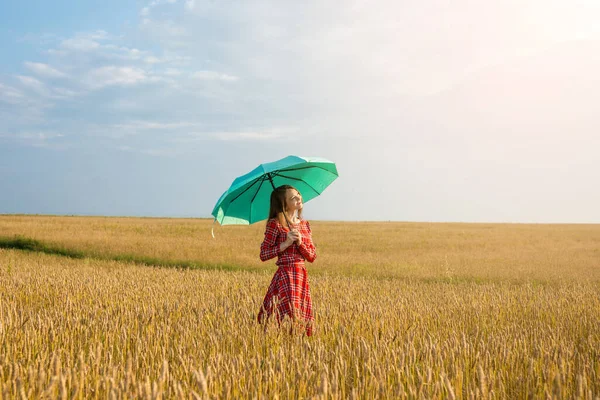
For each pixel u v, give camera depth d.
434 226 54.09
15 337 4.34
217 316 5.52
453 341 4.15
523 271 16.91
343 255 22.98
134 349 4.11
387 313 5.89
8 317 5.04
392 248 27.55
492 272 16.64
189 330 4.70
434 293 9.55
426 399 2.69
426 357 3.47
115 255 21.31
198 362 3.57
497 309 7.12
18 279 9.58
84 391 2.93
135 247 23.67
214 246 24.86
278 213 5.12
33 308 6.57
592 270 17.27
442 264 19.34
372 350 3.57
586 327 5.60
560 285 12.64
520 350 3.97
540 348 3.77
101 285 9.09
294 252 5.08
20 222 38.88
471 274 16.06
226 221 5.76
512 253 25.31
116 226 37.53
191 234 33.09
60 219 46.47
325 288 9.30
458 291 10.12
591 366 3.52
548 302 7.90
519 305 7.60
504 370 3.46
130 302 6.94
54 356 2.84
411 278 15.21
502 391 3.02
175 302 6.61
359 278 13.64
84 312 6.01
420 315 6.11
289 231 5.06
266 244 5.07
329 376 3.04
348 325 5.01
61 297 7.56
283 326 4.56
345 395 2.92
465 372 3.29
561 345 4.10
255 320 5.11
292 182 5.70
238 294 7.87
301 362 3.40
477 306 7.39
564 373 2.99
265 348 4.09
